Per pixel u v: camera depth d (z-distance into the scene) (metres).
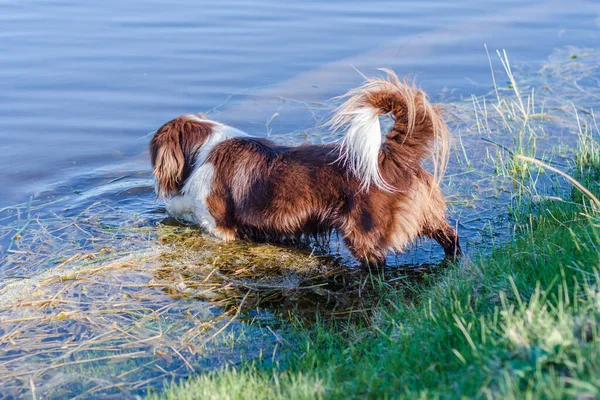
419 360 3.49
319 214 5.12
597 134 7.29
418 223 4.95
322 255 5.48
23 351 4.26
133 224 5.96
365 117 4.70
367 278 5.11
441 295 4.32
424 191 4.92
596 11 11.27
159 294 4.91
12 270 5.18
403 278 5.08
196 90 8.45
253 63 9.20
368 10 11.30
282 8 11.40
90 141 7.41
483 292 4.14
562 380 2.76
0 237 5.67
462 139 7.43
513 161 6.62
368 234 4.93
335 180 5.00
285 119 7.86
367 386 3.35
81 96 8.30
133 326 4.52
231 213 5.62
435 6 11.52
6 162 7.00
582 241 4.16
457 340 3.58
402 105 4.68
